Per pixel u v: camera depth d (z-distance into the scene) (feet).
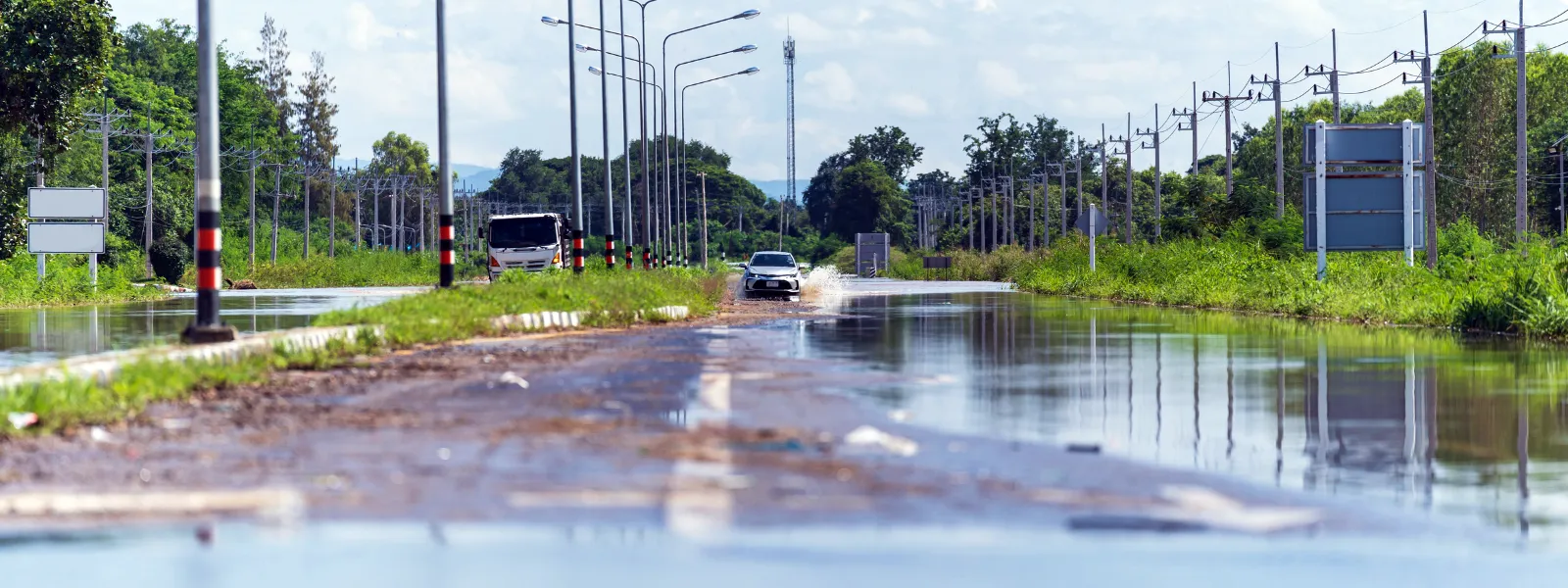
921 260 602.85
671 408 74.49
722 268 570.46
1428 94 257.96
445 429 65.41
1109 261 310.24
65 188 304.09
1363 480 52.75
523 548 40.91
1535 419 70.59
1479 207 568.00
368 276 504.43
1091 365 103.65
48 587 36.76
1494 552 41.04
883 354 114.73
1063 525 44.16
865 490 49.67
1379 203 202.18
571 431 64.69
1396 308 167.94
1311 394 82.58
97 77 264.52
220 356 99.76
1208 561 39.68
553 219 351.46
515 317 147.23
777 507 46.68
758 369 98.53
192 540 42.19
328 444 60.54
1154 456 58.34
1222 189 651.25
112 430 65.41
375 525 43.91
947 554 40.34
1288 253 261.65
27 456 57.57
